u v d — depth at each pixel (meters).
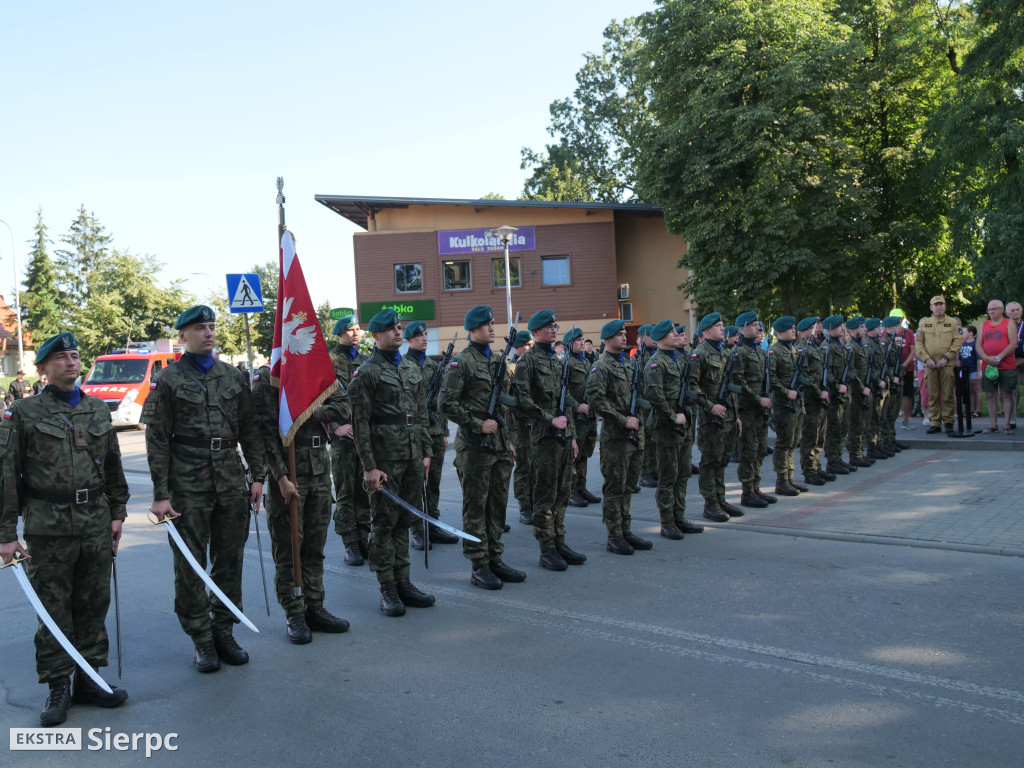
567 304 31.30
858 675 4.45
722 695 4.27
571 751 3.74
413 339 8.32
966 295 27.53
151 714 4.29
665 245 32.47
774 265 22.95
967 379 12.25
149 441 4.73
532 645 5.11
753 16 22.94
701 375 8.33
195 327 4.88
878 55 24.45
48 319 56.94
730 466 11.91
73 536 4.32
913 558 6.66
